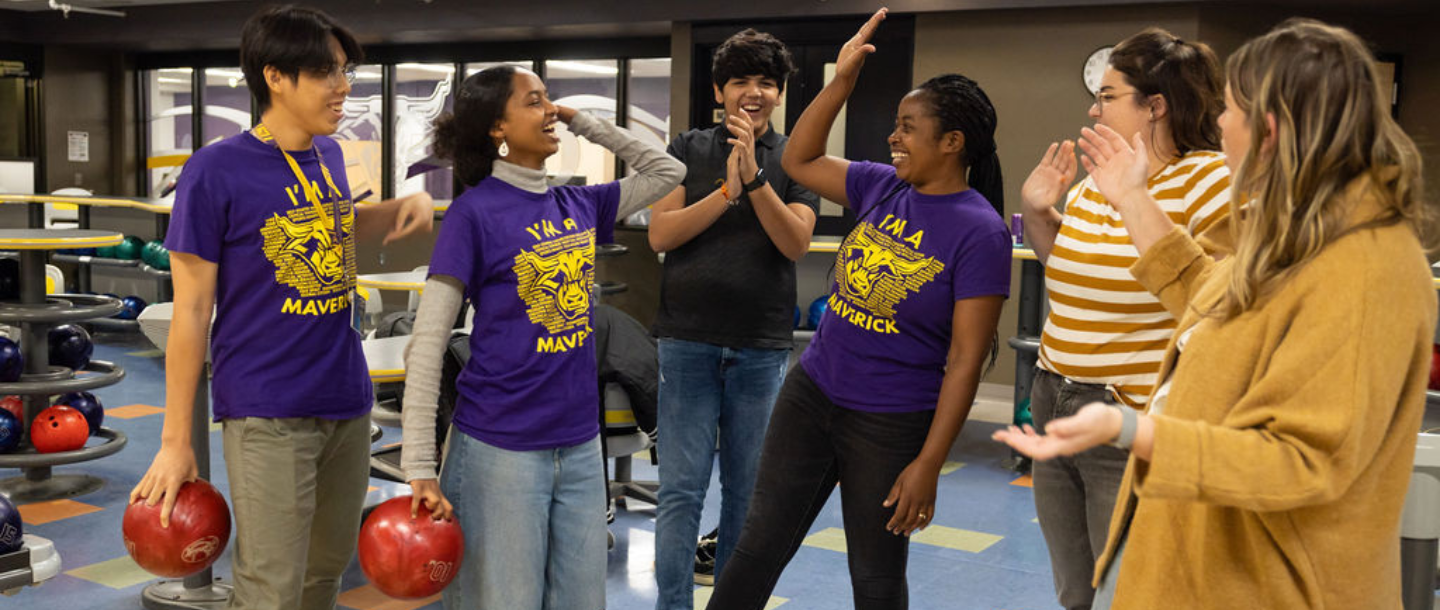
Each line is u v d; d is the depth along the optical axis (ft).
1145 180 6.32
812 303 25.13
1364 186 4.57
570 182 29.91
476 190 7.58
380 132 39.99
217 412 7.63
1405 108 28.50
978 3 27.02
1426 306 4.60
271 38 7.24
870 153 29.32
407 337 13.12
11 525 8.67
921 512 7.86
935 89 7.66
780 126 30.55
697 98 30.99
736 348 10.18
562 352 7.72
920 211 7.81
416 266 36.78
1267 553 4.89
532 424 7.61
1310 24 4.74
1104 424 4.51
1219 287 5.35
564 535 7.97
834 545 14.87
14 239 16.33
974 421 23.81
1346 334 4.46
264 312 7.45
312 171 7.62
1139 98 7.25
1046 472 7.77
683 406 10.37
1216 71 7.18
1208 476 4.46
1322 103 4.54
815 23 29.35
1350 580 4.83
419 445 7.39
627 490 16.48
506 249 7.47
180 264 7.20
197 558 7.43
